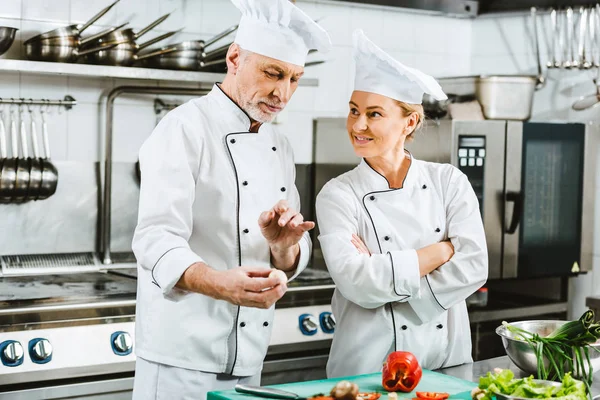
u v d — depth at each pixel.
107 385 2.46
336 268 1.96
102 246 3.16
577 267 3.44
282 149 2.04
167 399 1.87
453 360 2.10
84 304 2.46
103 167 3.17
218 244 1.88
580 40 3.59
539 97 3.76
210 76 3.04
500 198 3.21
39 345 2.36
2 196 2.96
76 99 3.11
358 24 3.70
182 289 1.69
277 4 1.74
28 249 3.04
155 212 1.75
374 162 2.06
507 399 1.51
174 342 1.86
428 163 2.18
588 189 3.44
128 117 3.21
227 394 1.61
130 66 2.98
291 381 2.80
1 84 2.98
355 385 1.57
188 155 1.82
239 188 1.89
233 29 3.06
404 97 1.97
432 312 1.99
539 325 1.97
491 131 3.16
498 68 3.93
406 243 2.05
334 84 3.67
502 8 3.82
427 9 3.78
